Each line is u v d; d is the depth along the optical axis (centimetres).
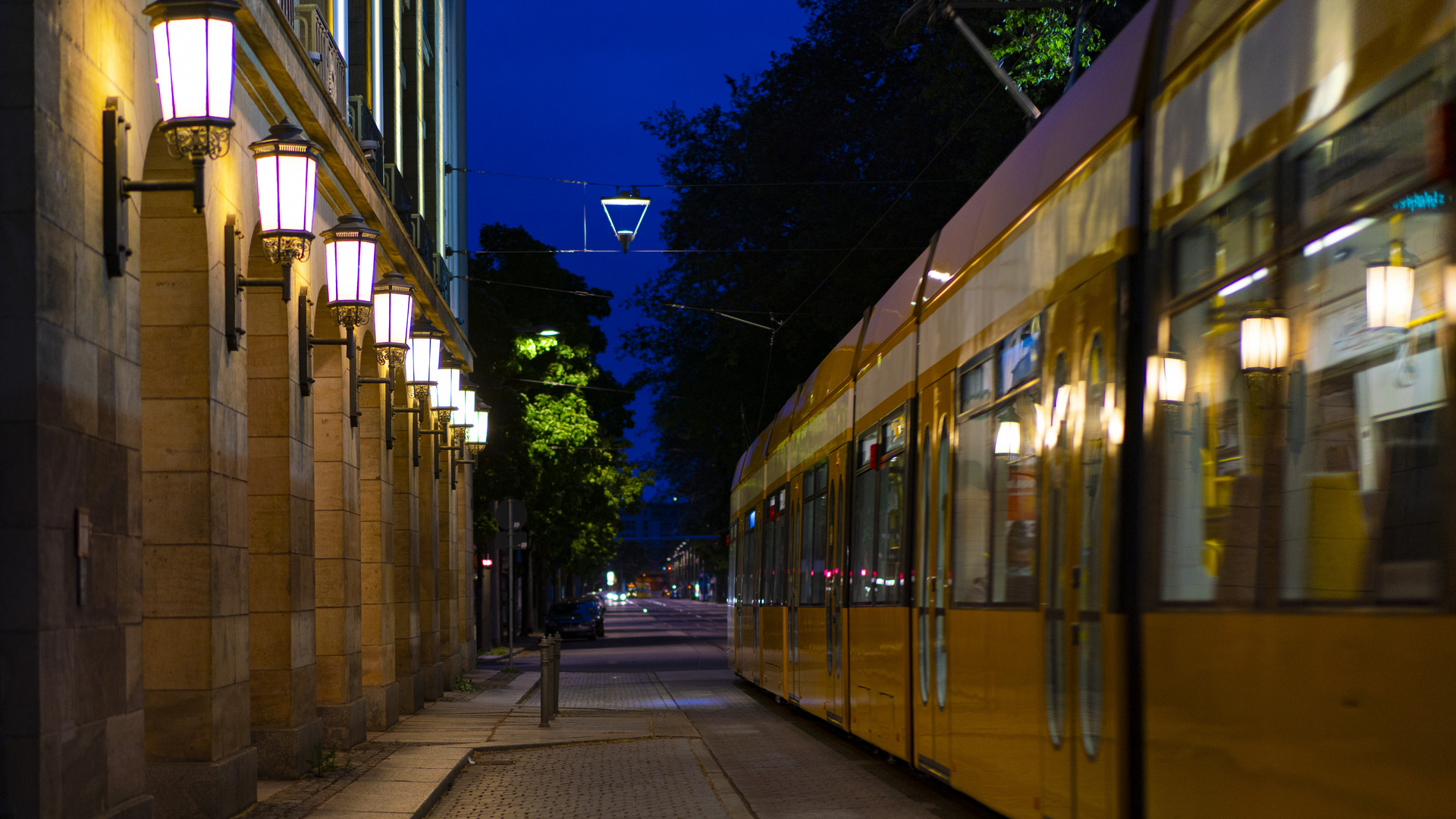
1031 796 729
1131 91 634
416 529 1983
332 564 1440
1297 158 461
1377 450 403
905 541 1108
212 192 977
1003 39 2345
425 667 2191
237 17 1034
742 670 2464
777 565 2002
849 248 3394
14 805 645
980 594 855
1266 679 463
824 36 3616
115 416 766
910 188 3341
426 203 2784
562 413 4441
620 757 1425
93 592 726
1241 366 495
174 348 954
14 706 651
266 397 1188
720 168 3772
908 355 1137
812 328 3675
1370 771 400
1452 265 369
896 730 1127
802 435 1791
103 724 731
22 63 673
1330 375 431
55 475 679
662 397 4378
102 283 755
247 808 999
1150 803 564
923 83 3369
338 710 1420
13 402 662
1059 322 713
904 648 1093
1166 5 616
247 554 1049
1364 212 416
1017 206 826
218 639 957
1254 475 480
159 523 948
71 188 715
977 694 852
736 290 3725
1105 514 622
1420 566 380
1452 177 371
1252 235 493
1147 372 589
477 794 1159
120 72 797
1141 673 578
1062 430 697
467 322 3759
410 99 2547
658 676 2975
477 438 2519
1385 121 408
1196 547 527
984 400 873
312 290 1340
